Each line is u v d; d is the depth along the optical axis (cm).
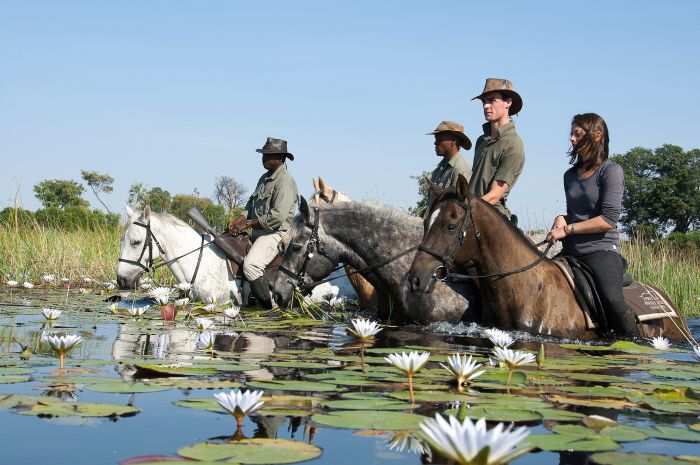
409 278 590
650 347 529
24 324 604
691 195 5181
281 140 872
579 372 392
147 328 600
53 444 216
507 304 596
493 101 677
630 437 238
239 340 528
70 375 336
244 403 230
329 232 721
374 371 370
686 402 307
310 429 243
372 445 223
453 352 466
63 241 1385
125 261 879
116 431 234
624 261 616
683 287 1099
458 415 262
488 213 596
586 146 593
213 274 888
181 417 256
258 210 880
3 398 279
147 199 1335
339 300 841
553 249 713
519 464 206
